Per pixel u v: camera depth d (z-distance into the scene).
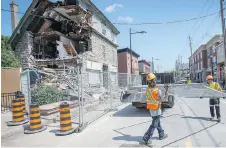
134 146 6.01
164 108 12.45
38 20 21.11
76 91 14.77
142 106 11.52
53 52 24.67
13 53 20.55
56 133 7.54
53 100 13.51
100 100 13.62
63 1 22.12
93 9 24.44
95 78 13.69
